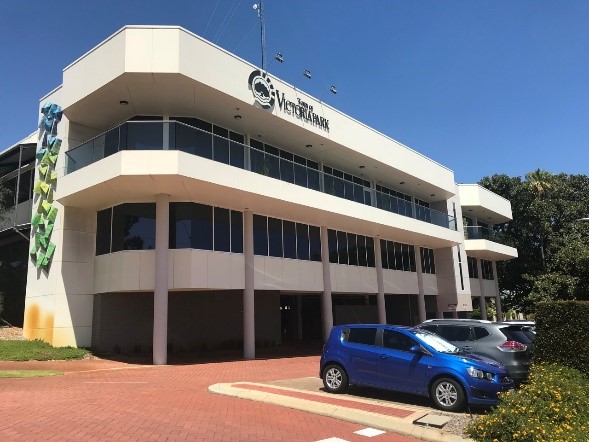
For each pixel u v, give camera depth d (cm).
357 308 3228
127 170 1616
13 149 2286
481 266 4319
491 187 5269
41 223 2050
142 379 1304
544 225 4869
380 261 3002
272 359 1917
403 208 2941
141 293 2091
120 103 1900
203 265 1869
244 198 1955
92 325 1952
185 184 1733
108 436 689
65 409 862
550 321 991
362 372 1024
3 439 664
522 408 734
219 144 1839
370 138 2734
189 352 2175
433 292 3572
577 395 789
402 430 761
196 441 680
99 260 1961
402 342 1006
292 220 2416
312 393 1040
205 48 1805
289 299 3017
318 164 2770
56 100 2089
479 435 707
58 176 1992
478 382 884
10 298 2336
